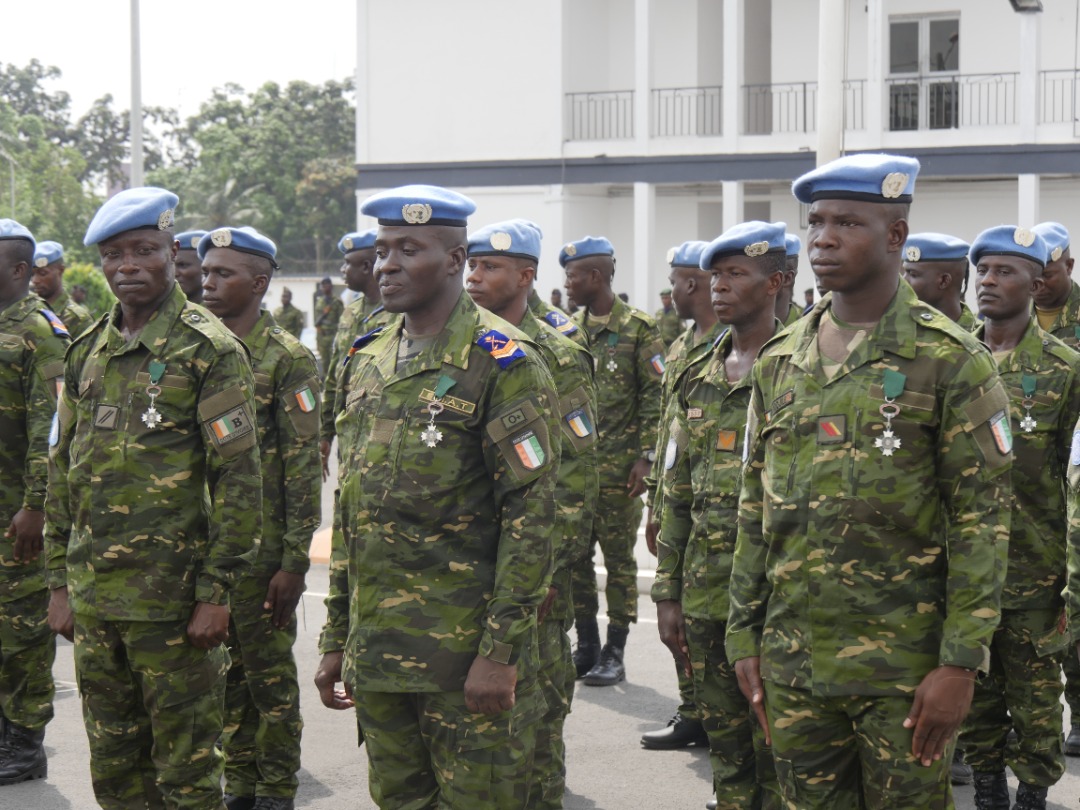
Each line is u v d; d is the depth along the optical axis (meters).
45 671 5.97
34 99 76.38
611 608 7.66
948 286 5.90
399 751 4.04
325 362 23.98
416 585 3.91
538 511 3.88
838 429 3.63
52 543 4.80
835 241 3.63
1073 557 4.58
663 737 6.51
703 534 4.98
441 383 3.93
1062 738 5.38
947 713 3.47
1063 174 23.72
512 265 5.70
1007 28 24.83
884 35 24.89
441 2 26.98
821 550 3.63
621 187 27.83
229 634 5.53
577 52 26.86
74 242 52.03
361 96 27.72
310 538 5.53
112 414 4.54
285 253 58.91
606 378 7.70
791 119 26.44
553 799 5.02
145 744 4.74
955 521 3.55
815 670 3.64
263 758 5.50
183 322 4.59
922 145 24.31
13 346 5.77
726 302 4.97
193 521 4.57
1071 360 5.34
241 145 60.50
